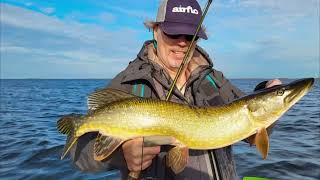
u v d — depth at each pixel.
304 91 0.68
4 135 2.75
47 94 9.70
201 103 0.73
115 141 0.62
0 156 2.03
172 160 0.64
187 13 0.74
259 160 1.77
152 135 0.63
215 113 0.66
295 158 1.82
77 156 0.67
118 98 0.64
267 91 0.68
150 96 0.71
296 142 2.23
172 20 0.73
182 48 0.75
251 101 0.67
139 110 0.63
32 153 2.06
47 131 2.94
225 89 0.78
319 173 1.59
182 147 0.65
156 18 0.77
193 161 0.70
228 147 0.74
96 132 0.66
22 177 1.64
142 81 0.71
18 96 8.69
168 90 0.72
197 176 0.69
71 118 0.65
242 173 1.61
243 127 0.67
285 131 2.69
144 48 0.78
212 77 0.77
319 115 3.78
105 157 0.62
